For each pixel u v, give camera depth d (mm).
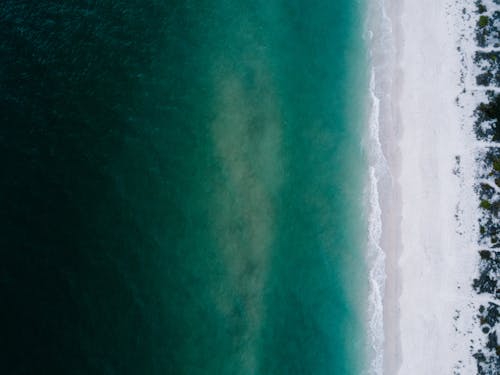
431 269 29906
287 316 30297
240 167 32219
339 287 30562
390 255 30375
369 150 31672
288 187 31891
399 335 29594
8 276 28859
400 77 32094
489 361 29000
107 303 29234
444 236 30219
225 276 30578
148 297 29750
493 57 31922
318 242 31125
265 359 29656
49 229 29828
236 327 29906
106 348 28594
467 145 31031
